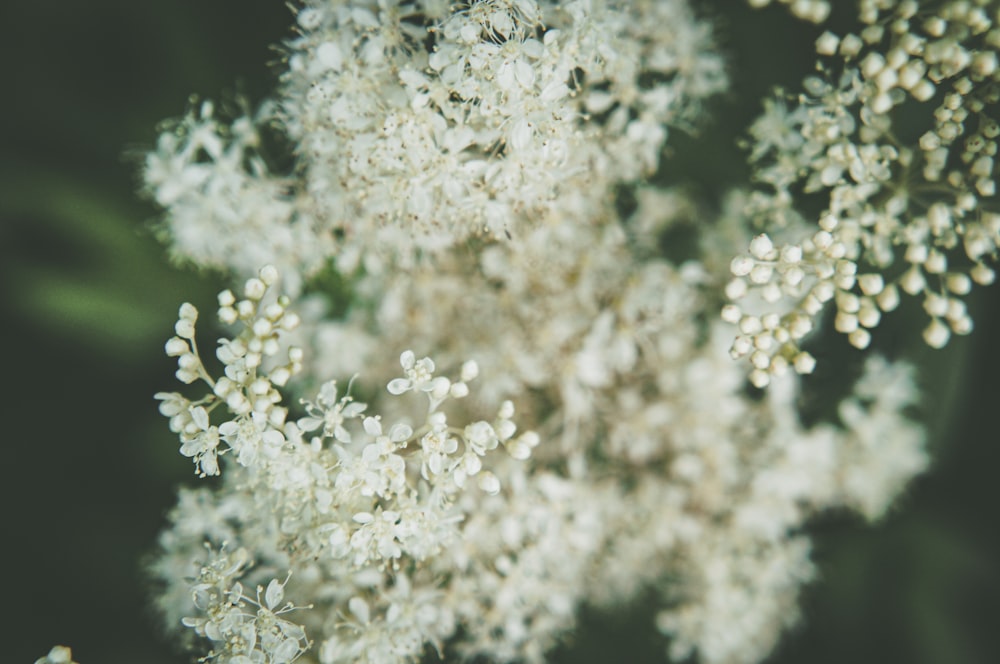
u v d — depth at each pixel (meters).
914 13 0.17
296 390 0.18
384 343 0.18
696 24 0.18
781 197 0.18
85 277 0.18
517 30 0.16
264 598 0.17
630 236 0.18
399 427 0.16
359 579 0.17
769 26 0.18
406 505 0.16
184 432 0.16
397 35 0.17
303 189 0.18
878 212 0.17
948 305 0.17
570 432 0.18
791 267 0.16
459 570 0.17
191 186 0.18
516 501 0.18
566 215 0.18
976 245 0.17
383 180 0.17
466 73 0.16
